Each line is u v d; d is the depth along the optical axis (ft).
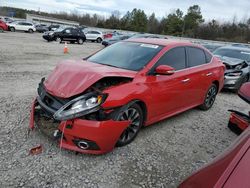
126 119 13.09
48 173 11.00
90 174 11.21
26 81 25.95
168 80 15.38
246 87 10.78
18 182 10.32
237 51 34.71
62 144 12.05
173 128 17.04
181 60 17.19
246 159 5.75
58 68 13.98
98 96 11.80
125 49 16.52
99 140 11.64
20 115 16.43
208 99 21.29
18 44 65.92
